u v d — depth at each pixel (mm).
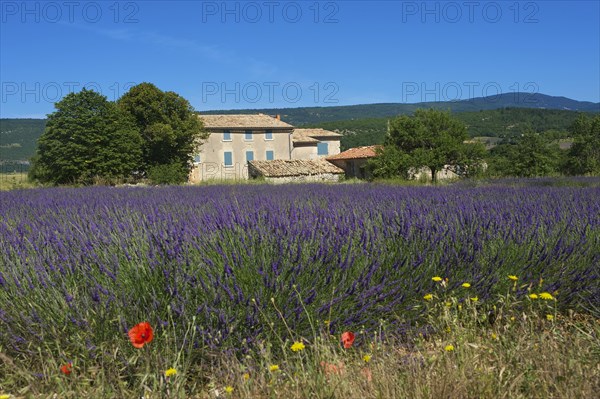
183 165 47719
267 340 3059
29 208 8922
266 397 2426
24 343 2984
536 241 4301
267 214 4832
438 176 40156
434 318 3424
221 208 5773
